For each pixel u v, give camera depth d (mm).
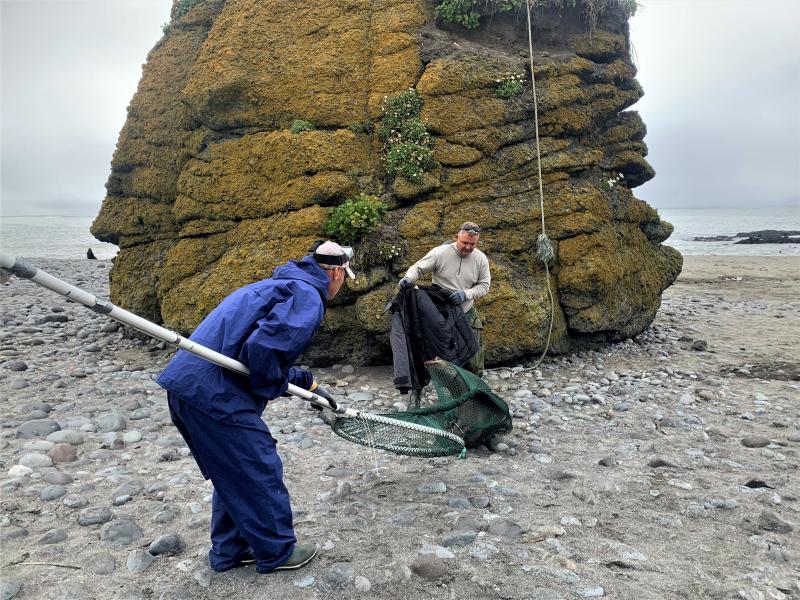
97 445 5980
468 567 3889
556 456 5836
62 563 3938
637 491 5027
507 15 9992
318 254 3865
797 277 22609
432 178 8859
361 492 5043
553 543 4145
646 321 10789
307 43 9469
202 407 3453
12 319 12266
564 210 9070
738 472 5398
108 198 11094
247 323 3551
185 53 10641
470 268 6852
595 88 9805
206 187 9312
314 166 8703
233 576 3807
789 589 3674
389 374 8523
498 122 9094
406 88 9164
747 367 9031
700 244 46625
